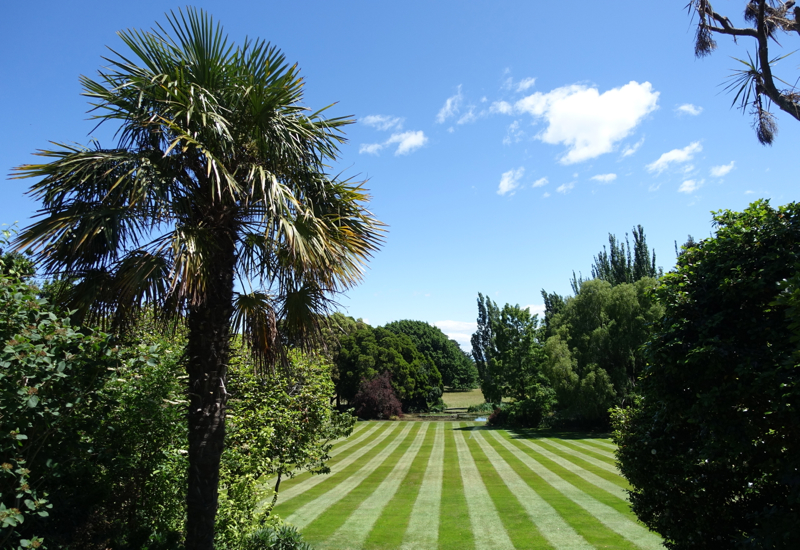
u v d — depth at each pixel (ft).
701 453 17.21
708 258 18.74
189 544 16.52
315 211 20.65
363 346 185.57
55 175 15.49
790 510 15.31
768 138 16.10
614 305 124.26
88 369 15.76
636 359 121.39
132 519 22.39
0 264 15.93
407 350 202.69
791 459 15.12
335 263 18.95
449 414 197.16
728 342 16.76
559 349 129.29
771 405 15.33
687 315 18.81
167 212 16.40
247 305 19.77
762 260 16.99
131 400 20.36
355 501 57.31
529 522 47.16
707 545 19.39
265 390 36.14
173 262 15.23
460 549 39.93
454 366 261.65
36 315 13.94
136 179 15.38
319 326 20.59
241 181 18.35
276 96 17.74
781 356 15.28
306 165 20.24
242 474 30.30
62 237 15.20
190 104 16.39
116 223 15.17
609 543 39.86
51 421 15.10
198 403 16.92
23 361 12.45
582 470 74.33
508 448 101.81
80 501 19.36
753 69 15.97
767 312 17.10
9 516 11.74
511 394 158.71
